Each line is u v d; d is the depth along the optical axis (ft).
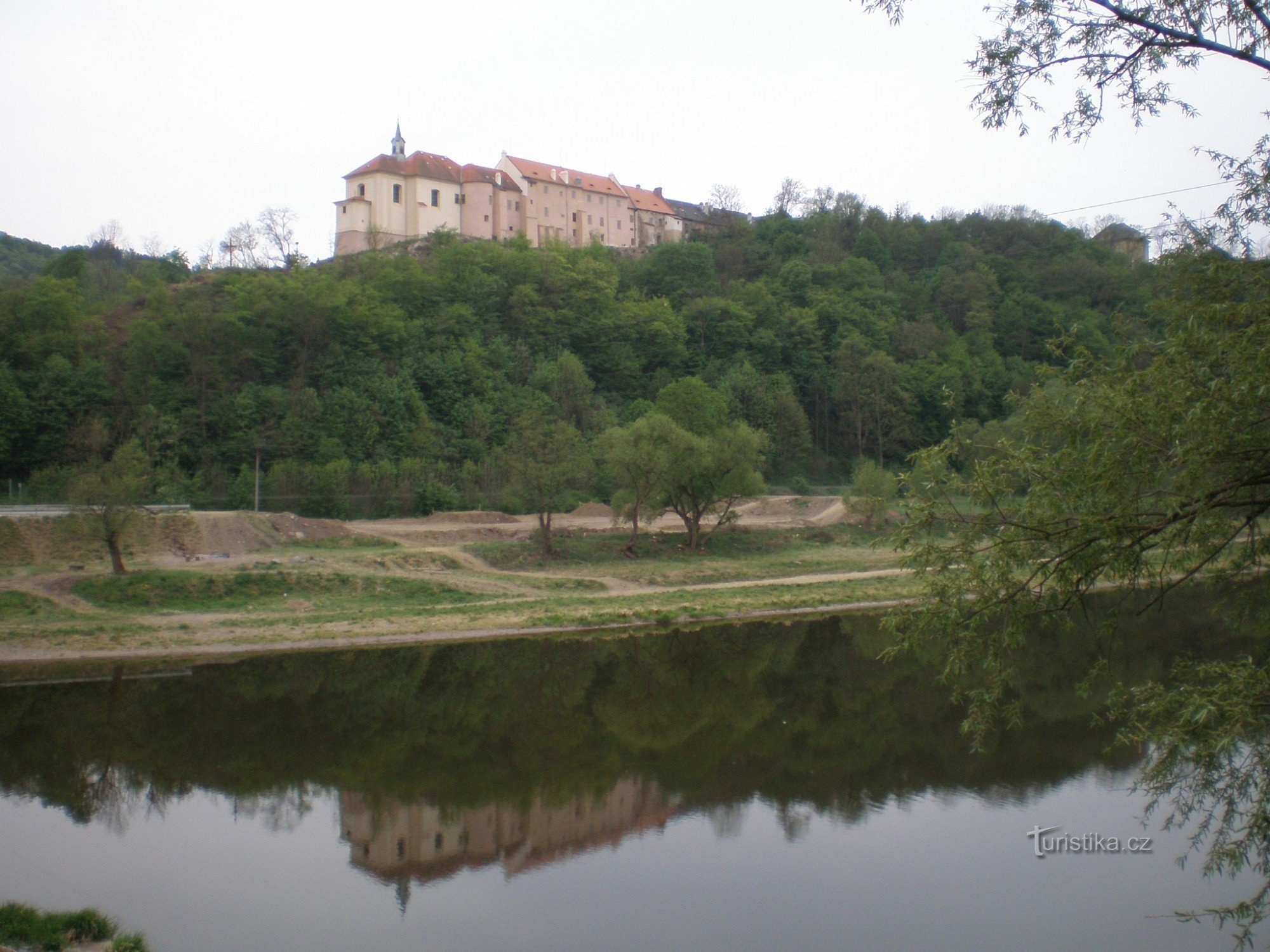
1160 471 44.70
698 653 147.23
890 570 223.10
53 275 415.23
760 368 418.72
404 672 133.80
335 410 294.05
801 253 569.23
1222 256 46.09
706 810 84.48
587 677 132.87
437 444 305.12
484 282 390.42
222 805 85.81
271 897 67.36
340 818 82.94
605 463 280.92
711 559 228.02
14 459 260.83
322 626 156.04
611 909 66.03
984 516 48.55
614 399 379.96
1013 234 612.70
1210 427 42.04
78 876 69.87
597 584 198.49
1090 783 90.12
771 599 186.29
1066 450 46.57
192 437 276.82
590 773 94.17
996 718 108.88
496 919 64.03
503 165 521.65
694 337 431.84
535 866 73.05
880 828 80.28
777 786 90.43
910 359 434.71
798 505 306.76
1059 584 46.83
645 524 256.52
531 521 258.78
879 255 576.20
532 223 511.81
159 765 95.71
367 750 100.94
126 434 268.41
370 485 270.26
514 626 162.81
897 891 68.64
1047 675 123.44
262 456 278.46
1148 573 47.62
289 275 379.96
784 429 373.61
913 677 132.87
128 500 163.43
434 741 104.32
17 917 55.77
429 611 168.04
